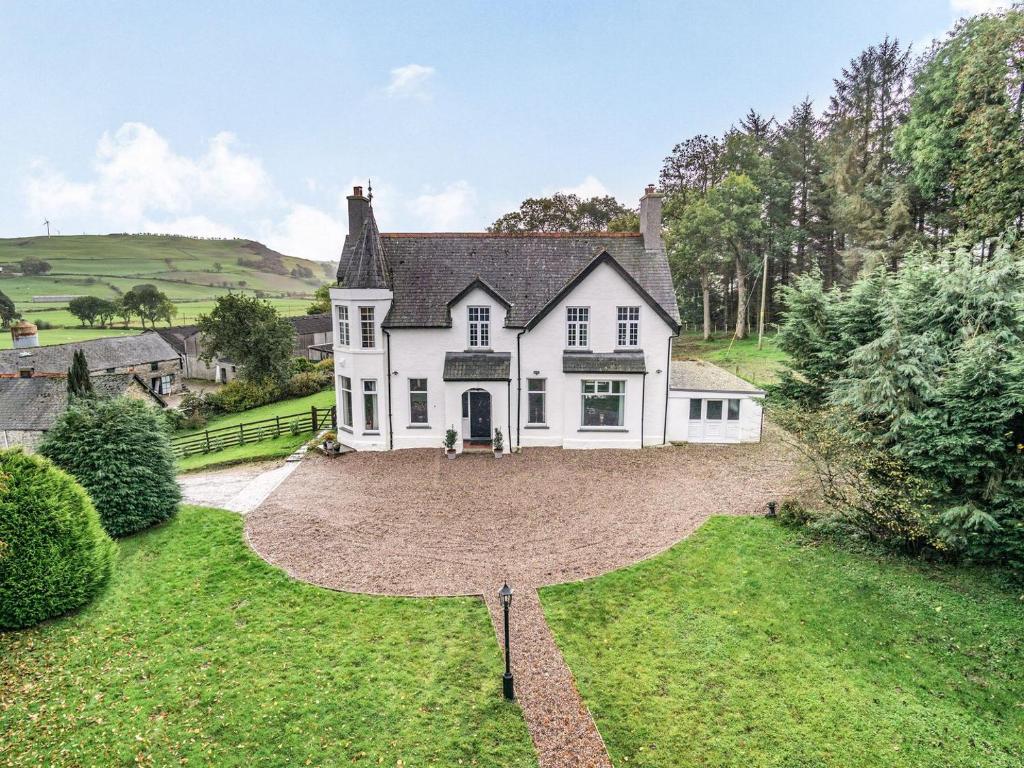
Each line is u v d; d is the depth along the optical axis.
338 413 28.75
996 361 14.55
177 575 15.58
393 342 26.72
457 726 10.37
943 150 34.53
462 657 12.20
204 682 11.40
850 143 50.31
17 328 52.03
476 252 28.58
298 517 19.52
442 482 22.81
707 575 15.17
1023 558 13.94
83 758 9.48
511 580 15.18
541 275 27.77
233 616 13.65
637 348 26.89
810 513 17.61
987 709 10.76
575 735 10.23
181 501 20.89
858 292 22.42
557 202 66.31
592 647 12.55
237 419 42.34
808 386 24.47
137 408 19.36
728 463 24.53
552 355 26.78
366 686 11.32
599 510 19.64
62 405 35.50
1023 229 28.66
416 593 14.57
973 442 14.21
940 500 15.31
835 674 11.65
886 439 16.33
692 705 10.92
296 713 10.59
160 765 9.38
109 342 57.28
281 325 49.47
